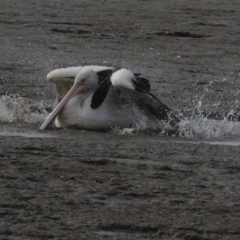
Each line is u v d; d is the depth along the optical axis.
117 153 15.93
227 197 12.61
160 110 20.00
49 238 10.26
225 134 20.22
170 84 29.17
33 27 42.53
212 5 57.78
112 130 19.77
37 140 17.12
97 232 10.61
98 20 46.69
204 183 13.56
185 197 12.58
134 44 39.84
